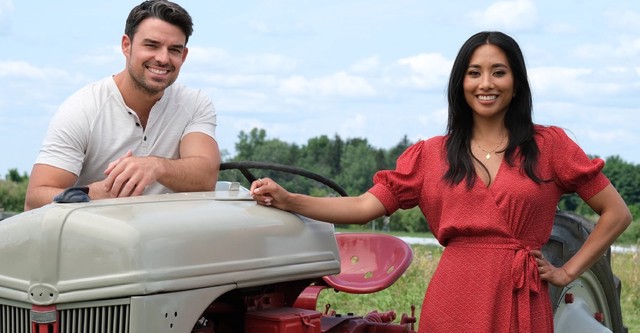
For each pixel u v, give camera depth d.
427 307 3.71
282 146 39.69
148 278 2.93
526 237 3.61
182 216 3.16
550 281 3.65
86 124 3.91
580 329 4.96
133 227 2.98
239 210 3.39
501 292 3.58
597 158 3.67
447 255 3.70
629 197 34.25
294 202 3.58
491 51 3.65
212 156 4.04
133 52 3.89
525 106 3.69
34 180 3.85
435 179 3.73
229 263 3.18
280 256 3.38
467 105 3.73
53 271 3.00
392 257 4.41
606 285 5.29
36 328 3.02
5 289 3.09
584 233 5.01
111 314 2.95
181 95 4.17
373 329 4.23
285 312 3.46
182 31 3.94
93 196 3.55
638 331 7.75
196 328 3.26
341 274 4.41
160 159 3.75
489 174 3.64
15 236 3.10
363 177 37.19
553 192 3.66
